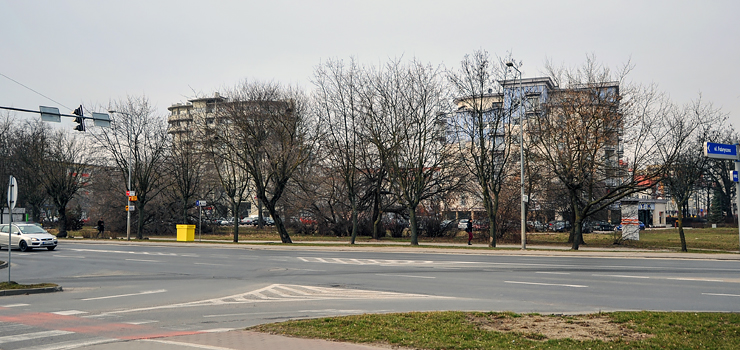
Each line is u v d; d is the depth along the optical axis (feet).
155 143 158.61
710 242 143.64
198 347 25.73
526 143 126.31
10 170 181.47
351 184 130.11
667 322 30.55
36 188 195.42
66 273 67.77
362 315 33.96
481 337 27.12
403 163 127.95
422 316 33.14
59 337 28.96
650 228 263.08
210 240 151.12
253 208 359.05
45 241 108.17
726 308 38.19
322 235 173.47
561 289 49.29
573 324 30.76
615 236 141.08
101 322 33.91
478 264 76.18
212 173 184.75
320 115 127.03
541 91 132.67
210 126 134.92
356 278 59.52
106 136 154.20
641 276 59.67
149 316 36.29
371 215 164.96
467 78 115.96
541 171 136.05
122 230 194.80
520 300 43.01
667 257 90.17
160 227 194.70
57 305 41.52
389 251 105.81
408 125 122.31
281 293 48.11
